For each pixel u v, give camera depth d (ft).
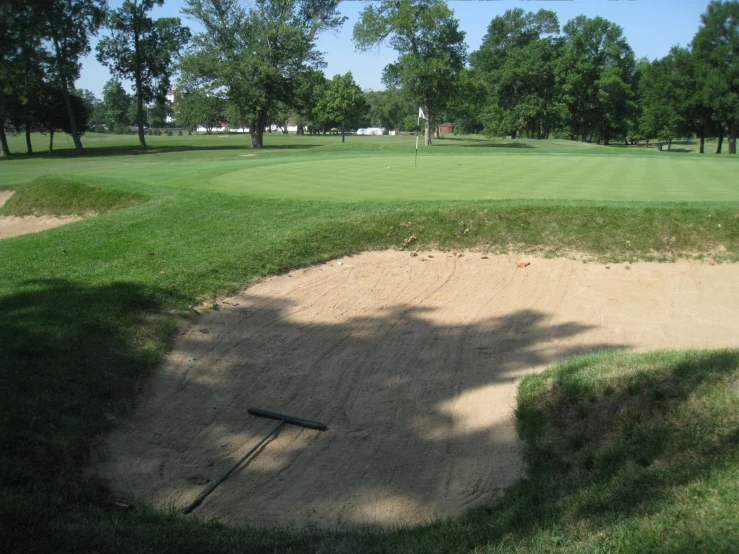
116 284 24.99
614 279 30.14
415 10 161.48
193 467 16.61
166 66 176.24
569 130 236.84
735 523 10.65
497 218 35.24
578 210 35.27
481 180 57.11
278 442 17.97
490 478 16.35
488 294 28.96
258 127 173.47
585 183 54.19
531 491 14.38
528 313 27.09
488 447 17.79
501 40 244.01
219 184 54.65
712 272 30.40
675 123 180.45
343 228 34.53
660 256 31.94
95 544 11.35
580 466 14.97
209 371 21.22
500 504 14.37
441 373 22.13
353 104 234.79
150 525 12.71
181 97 167.12
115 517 12.95
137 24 167.63
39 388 17.47
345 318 26.25
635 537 10.79
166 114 435.53
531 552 11.06
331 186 52.75
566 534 11.56
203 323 24.23
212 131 396.78
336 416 19.44
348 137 283.79
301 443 17.99
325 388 20.95
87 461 15.83
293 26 161.89
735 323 25.94
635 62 250.98
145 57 174.40
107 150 170.50
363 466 17.06
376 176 61.52
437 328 25.64
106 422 17.42
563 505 12.88
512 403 19.77
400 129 390.63
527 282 30.09
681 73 176.65
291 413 19.42
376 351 23.57
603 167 73.36
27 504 12.54
